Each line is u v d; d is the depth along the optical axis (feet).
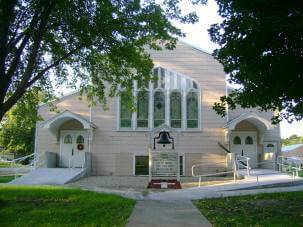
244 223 32.22
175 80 90.33
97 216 35.12
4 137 168.66
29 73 45.14
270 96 37.29
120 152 88.43
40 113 90.33
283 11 31.71
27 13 45.78
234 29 35.40
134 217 34.81
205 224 31.83
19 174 81.46
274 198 47.93
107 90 89.56
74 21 50.01
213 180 75.41
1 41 41.42
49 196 47.67
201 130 88.43
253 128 89.66
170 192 54.70
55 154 89.45
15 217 34.45
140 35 53.31
